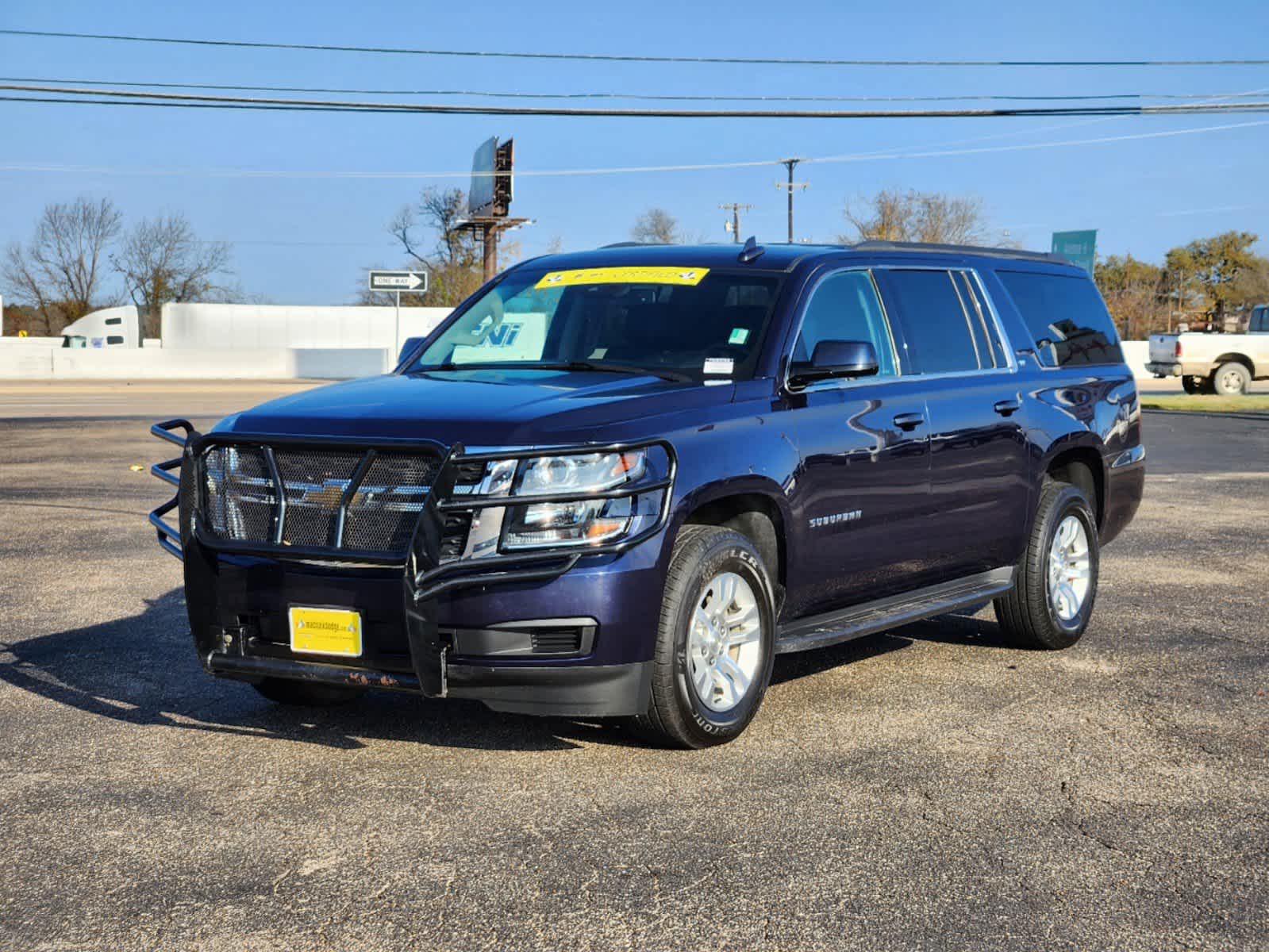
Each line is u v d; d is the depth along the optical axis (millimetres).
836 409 5754
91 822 4379
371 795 4648
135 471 15836
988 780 4891
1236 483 15086
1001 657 6914
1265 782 4906
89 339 65500
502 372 5754
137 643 6961
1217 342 34094
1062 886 3938
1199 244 95875
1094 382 7574
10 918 3652
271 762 5004
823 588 5750
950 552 6406
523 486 4652
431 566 4551
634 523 4766
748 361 5582
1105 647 7137
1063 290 7695
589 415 4852
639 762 5031
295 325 66500
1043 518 6938
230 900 3777
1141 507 12977
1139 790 4805
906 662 6797
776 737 5395
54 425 23891
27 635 7137
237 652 5020
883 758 5145
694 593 4973
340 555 4691
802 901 3799
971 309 6867
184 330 65000
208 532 4996
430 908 3729
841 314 6062
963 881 3967
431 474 4676
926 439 6164
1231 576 9273
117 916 3664
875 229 70062
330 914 3688
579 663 4703
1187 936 3611
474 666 4645
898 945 3529
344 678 4816
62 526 11211
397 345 58250
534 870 4000
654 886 3893
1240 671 6609
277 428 4945
